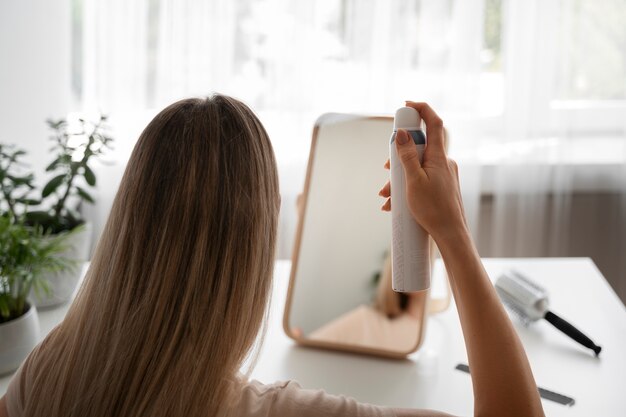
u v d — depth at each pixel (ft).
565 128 6.76
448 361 3.50
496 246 6.96
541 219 6.91
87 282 2.21
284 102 6.41
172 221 2.04
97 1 6.12
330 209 3.64
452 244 2.38
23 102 5.41
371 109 6.53
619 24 6.63
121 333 2.05
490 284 2.39
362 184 3.61
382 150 3.58
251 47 6.36
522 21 6.49
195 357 2.03
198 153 2.07
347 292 3.60
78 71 6.53
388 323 3.53
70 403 2.12
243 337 2.13
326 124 3.67
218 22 6.22
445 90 6.52
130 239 2.08
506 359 2.28
